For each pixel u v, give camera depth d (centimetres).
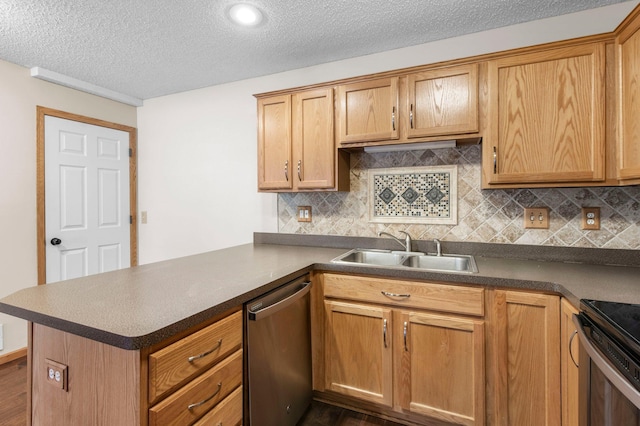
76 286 135
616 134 151
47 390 108
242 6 173
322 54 229
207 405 111
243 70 255
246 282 141
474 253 202
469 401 155
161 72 257
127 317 100
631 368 82
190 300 117
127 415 92
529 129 164
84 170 285
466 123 174
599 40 152
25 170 248
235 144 279
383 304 171
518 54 165
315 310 186
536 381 144
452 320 156
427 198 216
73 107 277
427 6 174
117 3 169
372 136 195
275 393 150
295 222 256
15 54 226
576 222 183
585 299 116
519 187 170
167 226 312
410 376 166
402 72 188
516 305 147
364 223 234
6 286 239
